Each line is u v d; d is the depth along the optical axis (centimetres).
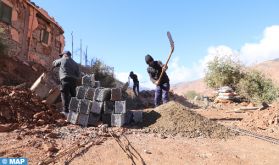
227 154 500
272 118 815
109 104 700
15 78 1294
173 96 2042
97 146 488
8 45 1427
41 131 569
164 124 673
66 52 802
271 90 1694
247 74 1839
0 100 652
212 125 688
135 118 700
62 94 770
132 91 2092
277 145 595
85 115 668
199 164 443
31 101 717
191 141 577
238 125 825
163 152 482
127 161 431
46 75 844
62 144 493
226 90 1666
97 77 2091
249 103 1535
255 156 505
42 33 1920
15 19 1628
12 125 591
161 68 841
